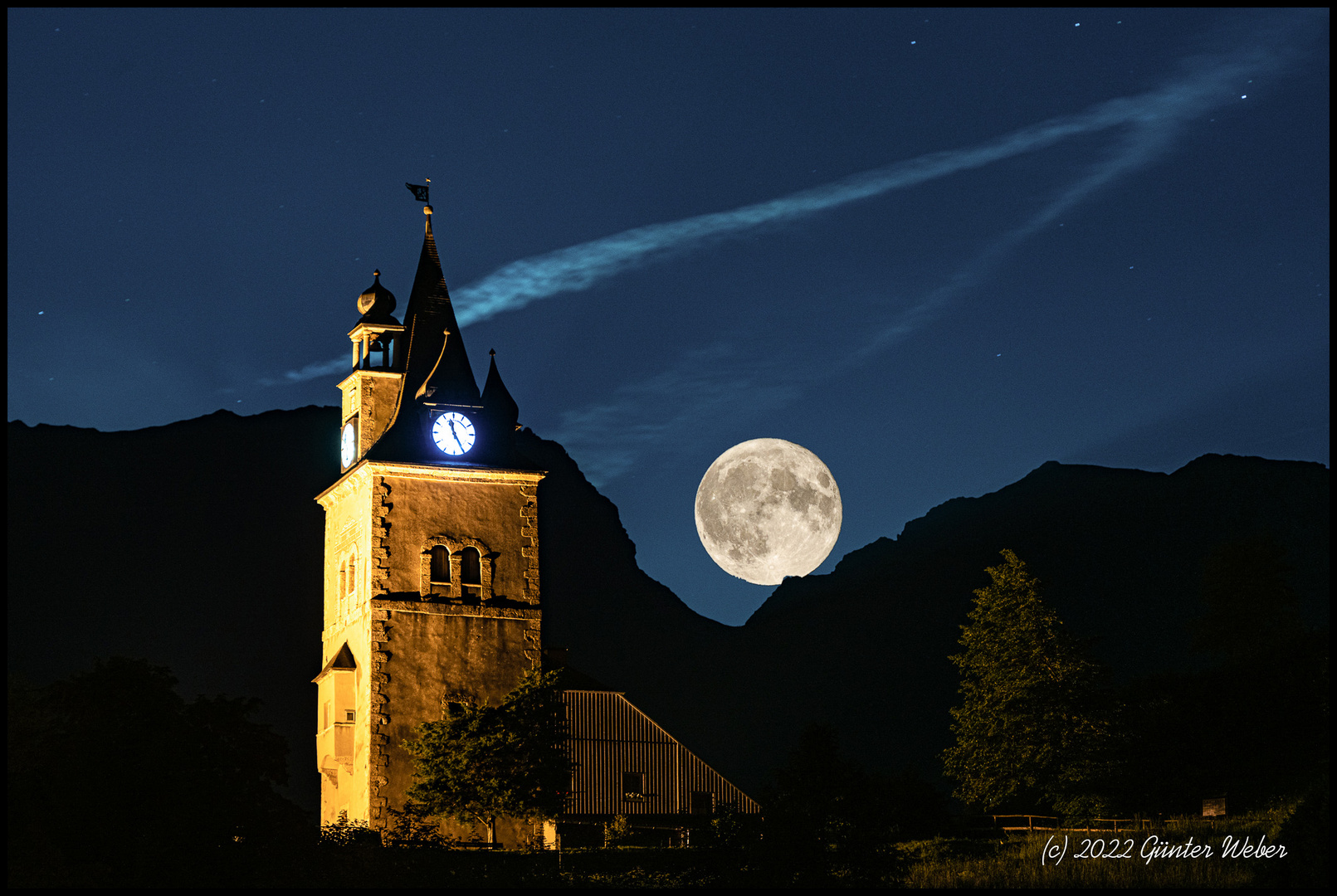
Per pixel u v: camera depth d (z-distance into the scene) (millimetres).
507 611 65500
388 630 63625
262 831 35625
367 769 62062
